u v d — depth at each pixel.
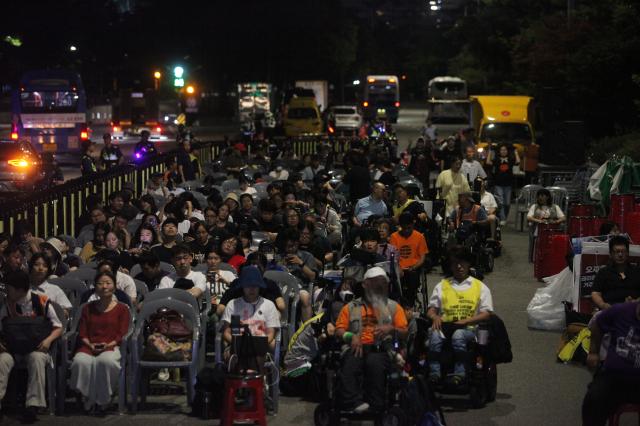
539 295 15.23
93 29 77.44
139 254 14.89
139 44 95.88
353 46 114.31
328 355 10.46
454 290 11.15
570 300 14.91
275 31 101.31
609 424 9.17
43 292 11.59
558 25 44.19
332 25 109.44
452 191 22.91
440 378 10.88
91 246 15.76
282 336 12.70
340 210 21.86
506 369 12.80
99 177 24.55
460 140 39.38
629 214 18.66
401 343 10.31
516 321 15.71
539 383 12.12
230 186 24.39
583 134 29.52
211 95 116.88
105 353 10.97
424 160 31.39
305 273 14.27
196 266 13.87
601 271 12.52
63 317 11.27
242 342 10.34
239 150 36.28
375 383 9.84
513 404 11.18
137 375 11.03
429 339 11.08
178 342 11.36
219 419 10.69
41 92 48.31
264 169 31.06
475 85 74.12
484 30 63.12
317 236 15.95
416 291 14.38
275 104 100.88
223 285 13.45
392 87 91.00
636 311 8.72
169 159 28.95
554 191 24.84
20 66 66.00
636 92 36.41
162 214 19.00
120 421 10.66
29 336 10.80
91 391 10.88
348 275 11.50
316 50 105.12
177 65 63.69
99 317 11.23
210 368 11.10
